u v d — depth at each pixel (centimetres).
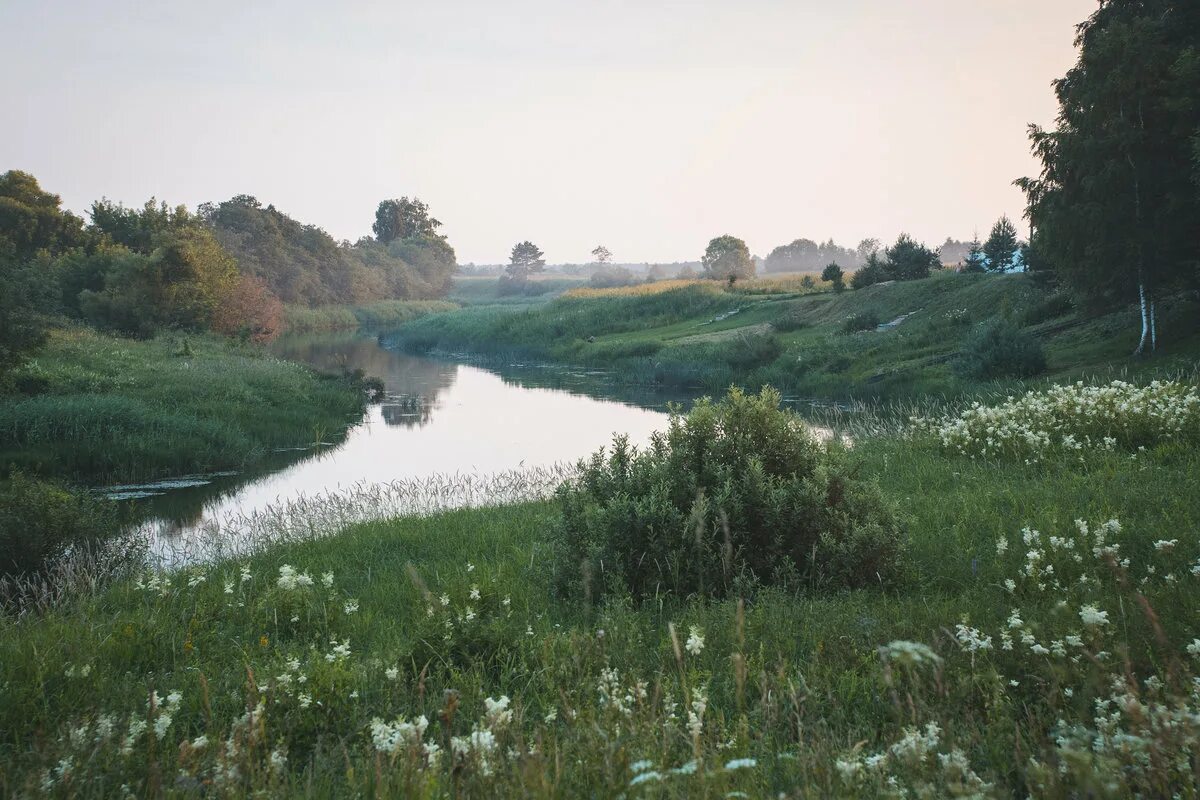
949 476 1132
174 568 1037
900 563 696
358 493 1530
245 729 376
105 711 471
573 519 751
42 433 2138
